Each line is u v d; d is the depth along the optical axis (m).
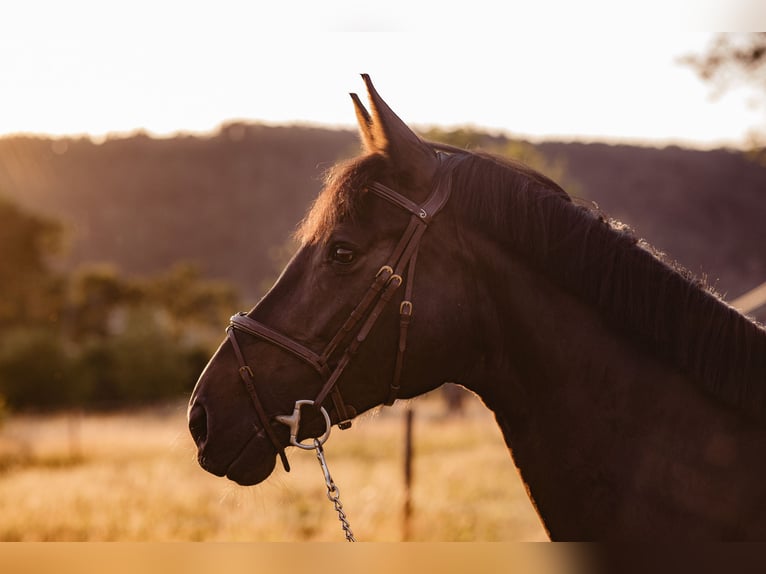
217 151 144.38
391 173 2.17
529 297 2.15
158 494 9.82
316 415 2.21
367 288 2.14
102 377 32.50
